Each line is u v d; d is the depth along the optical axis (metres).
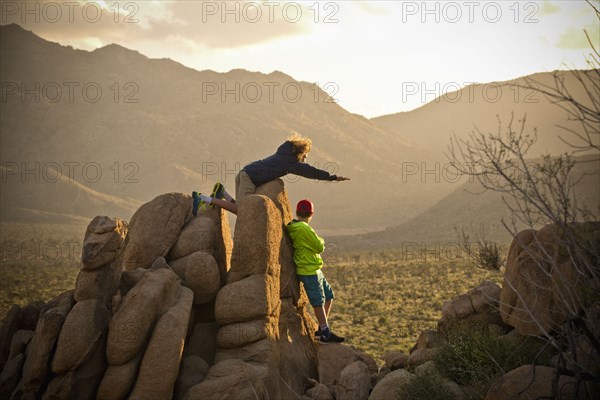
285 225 8.21
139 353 6.43
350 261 95.06
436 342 9.20
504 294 8.10
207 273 7.35
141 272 7.26
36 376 6.22
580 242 5.05
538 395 5.61
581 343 5.99
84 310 6.30
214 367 6.87
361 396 7.77
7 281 67.62
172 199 8.12
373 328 34.56
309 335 8.45
